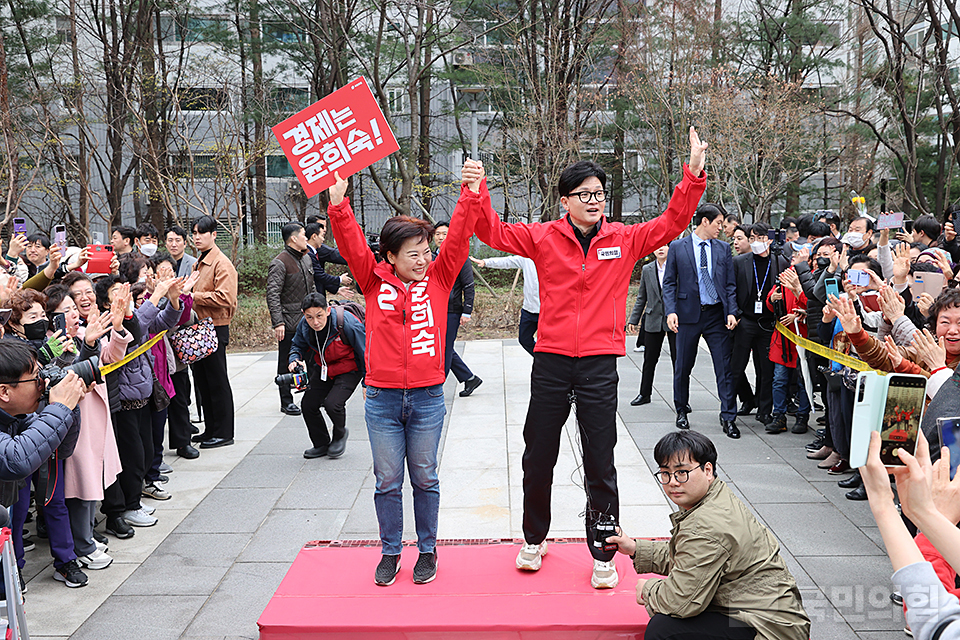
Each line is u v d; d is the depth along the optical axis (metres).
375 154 3.34
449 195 18.50
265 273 16.05
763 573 2.64
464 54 15.03
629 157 17.70
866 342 3.90
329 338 5.65
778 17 16.64
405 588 3.33
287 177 19.62
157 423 5.12
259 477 5.44
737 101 14.24
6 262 6.71
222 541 4.38
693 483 2.75
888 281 5.24
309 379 5.79
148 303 4.64
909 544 1.57
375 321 3.31
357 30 14.71
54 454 3.66
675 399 6.44
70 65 15.15
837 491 4.90
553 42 14.20
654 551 3.05
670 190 15.64
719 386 6.23
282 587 3.36
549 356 3.28
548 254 3.27
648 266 7.06
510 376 8.45
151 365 4.75
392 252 3.27
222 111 15.22
